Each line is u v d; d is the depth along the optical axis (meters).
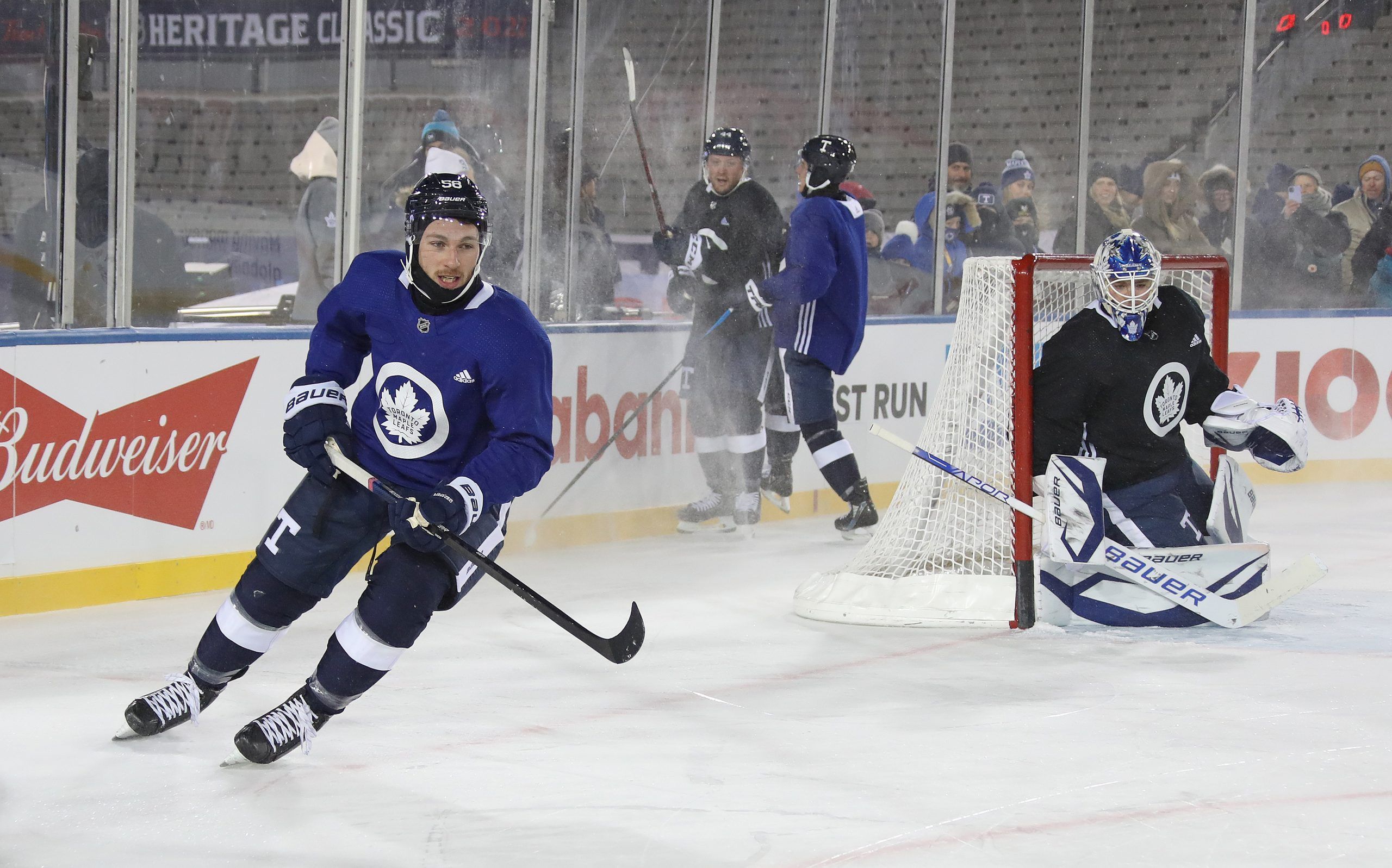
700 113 23.78
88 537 15.65
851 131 25.20
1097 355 14.20
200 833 8.54
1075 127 27.12
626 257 23.22
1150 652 13.52
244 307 19.33
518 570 18.33
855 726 11.03
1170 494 14.70
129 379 15.88
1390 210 28.11
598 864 8.06
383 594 9.04
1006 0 26.23
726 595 16.66
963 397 15.55
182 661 13.16
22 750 10.23
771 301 19.91
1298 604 15.75
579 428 20.52
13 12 16.06
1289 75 28.03
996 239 26.61
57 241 16.39
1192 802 9.19
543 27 21.47
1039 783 9.58
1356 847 8.38
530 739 10.62
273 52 19.16
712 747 10.45
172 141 18.47
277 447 17.39
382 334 9.18
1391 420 27.08
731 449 20.81
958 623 14.59
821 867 8.01
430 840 8.45
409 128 20.97
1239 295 27.98
